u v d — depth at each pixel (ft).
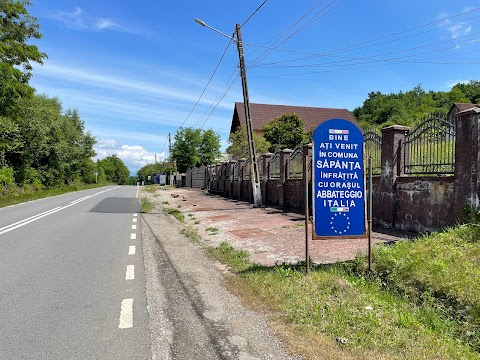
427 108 199.21
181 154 162.50
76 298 16.75
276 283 18.03
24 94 81.56
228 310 15.42
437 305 14.37
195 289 18.22
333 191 19.51
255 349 12.02
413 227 29.63
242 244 29.45
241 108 166.81
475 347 12.03
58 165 133.59
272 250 26.53
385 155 32.55
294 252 25.41
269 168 59.77
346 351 11.66
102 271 21.36
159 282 19.39
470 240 20.01
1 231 35.47
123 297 16.96
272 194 58.18
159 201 78.79
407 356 11.19
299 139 124.36
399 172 31.37
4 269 21.57
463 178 24.39
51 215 49.73
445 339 12.28
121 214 52.75
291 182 51.08
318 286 17.33
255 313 15.06
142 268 22.20
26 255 25.21
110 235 34.01
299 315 14.35
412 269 17.07
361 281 17.63
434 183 27.45
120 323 14.03
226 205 62.69
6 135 95.14
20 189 101.71
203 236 34.37
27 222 42.24
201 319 14.47
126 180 448.65
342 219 19.49
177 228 39.91
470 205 23.82
